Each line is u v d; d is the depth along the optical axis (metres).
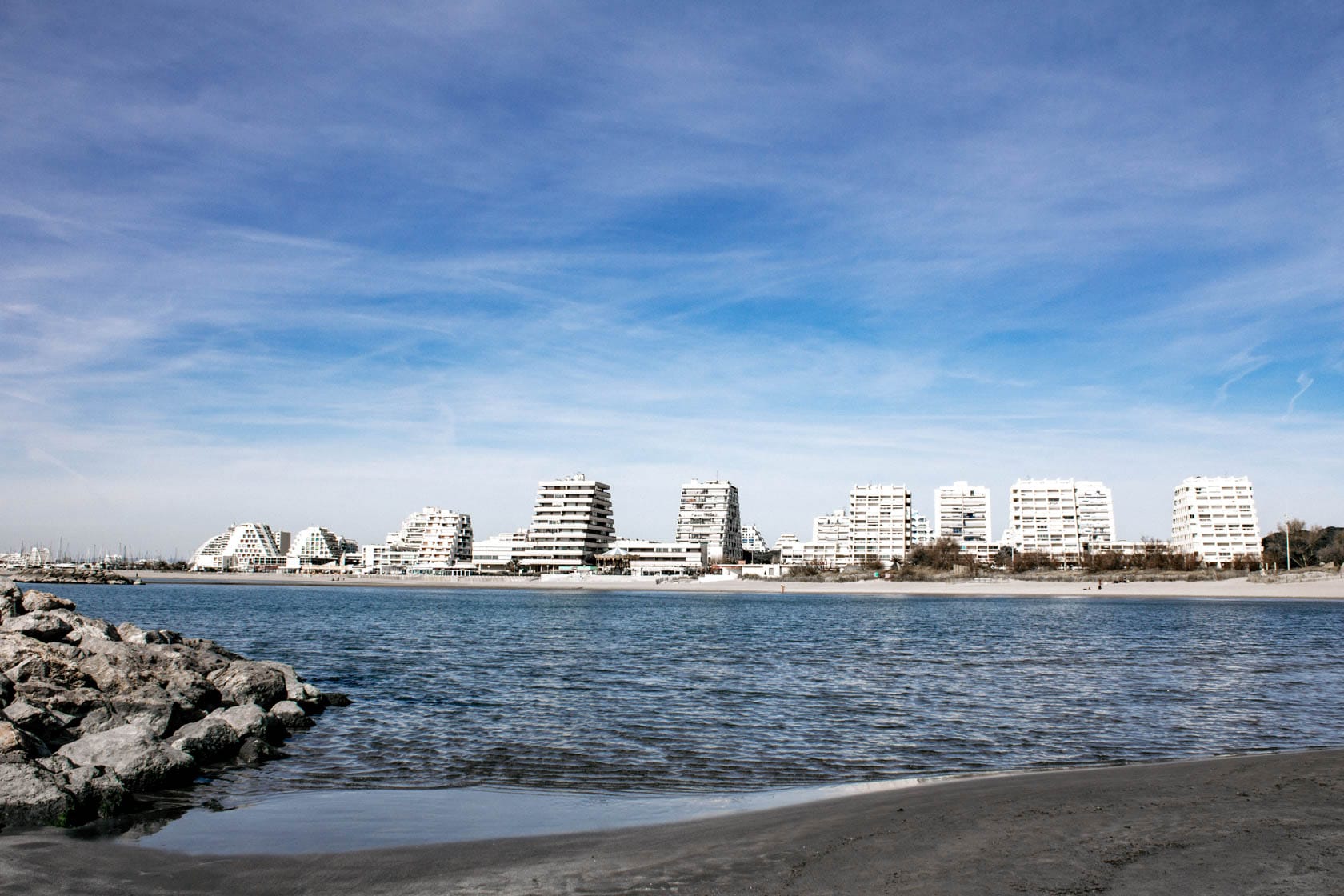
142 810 15.39
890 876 10.09
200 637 57.53
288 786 17.53
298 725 23.92
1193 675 36.84
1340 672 38.00
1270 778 15.10
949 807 13.76
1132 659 44.12
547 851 12.28
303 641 54.81
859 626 74.69
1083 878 9.68
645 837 12.99
